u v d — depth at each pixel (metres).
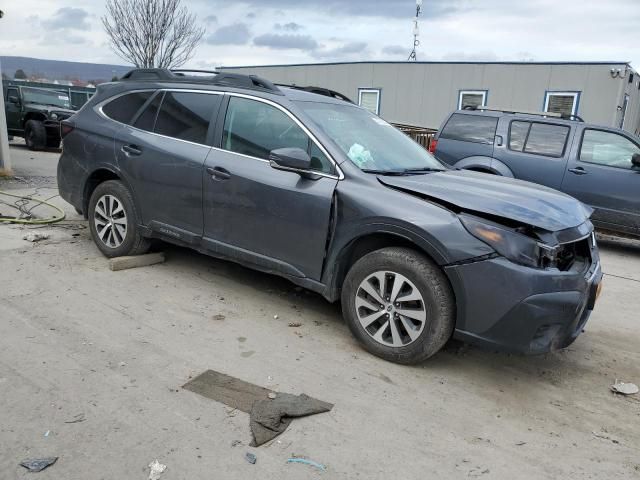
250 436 2.81
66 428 2.76
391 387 3.42
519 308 3.25
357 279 3.78
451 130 9.21
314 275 4.00
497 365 3.87
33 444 2.62
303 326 4.23
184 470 2.52
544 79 19.17
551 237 3.36
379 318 3.73
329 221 3.84
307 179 3.98
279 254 4.15
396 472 2.62
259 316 4.36
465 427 3.06
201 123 4.66
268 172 4.15
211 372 3.42
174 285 4.88
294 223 4.00
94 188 5.52
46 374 3.24
